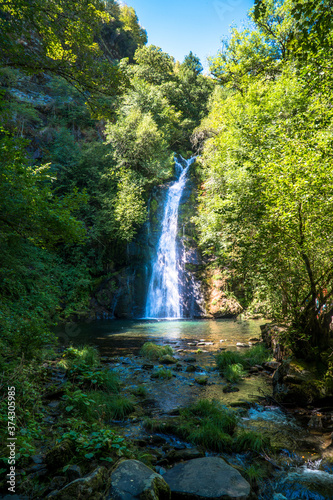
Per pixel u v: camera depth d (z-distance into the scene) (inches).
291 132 331.0
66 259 945.5
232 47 851.4
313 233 262.2
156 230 1085.1
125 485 115.2
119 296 971.3
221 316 904.9
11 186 220.7
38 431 167.8
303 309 308.0
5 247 295.4
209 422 196.2
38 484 125.1
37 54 328.8
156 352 407.2
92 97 371.9
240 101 732.7
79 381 270.5
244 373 323.9
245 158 455.2
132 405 232.1
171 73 1722.4
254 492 134.5
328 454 165.9
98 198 999.0
